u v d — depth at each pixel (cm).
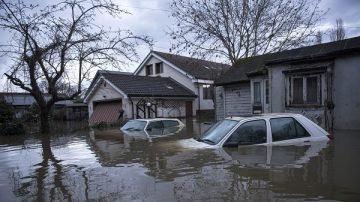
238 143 635
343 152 596
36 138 1405
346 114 1208
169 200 383
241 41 2428
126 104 2542
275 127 661
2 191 481
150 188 435
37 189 479
